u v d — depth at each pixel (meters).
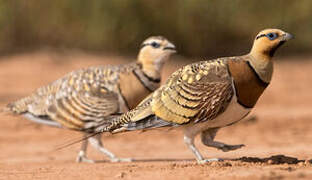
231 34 60.06
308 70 52.69
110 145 25.66
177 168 15.65
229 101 15.23
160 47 20.53
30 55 51.44
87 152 23.83
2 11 53.56
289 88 44.28
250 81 15.27
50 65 48.06
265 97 40.81
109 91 20.08
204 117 15.37
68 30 55.47
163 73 46.44
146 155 22.14
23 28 54.62
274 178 13.29
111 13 55.56
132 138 27.48
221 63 15.50
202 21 58.28
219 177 13.71
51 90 20.86
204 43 59.03
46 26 55.06
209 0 57.88
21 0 54.38
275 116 32.69
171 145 25.12
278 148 22.31
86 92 20.16
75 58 51.53
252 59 15.45
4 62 49.31
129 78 20.27
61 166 18.66
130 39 56.44
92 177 15.12
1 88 40.19
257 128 29.14
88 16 55.38
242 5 59.75
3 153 23.50
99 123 20.05
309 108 35.75
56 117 20.53
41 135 28.08
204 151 22.27
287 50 61.78
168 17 57.38
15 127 29.75
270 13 60.78
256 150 21.80
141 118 15.87
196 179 13.59
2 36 54.22
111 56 54.41
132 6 55.97
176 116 15.55
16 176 16.25
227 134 27.69
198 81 15.42
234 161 16.19
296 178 13.32
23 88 40.38
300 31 62.25
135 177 14.55
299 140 24.94
